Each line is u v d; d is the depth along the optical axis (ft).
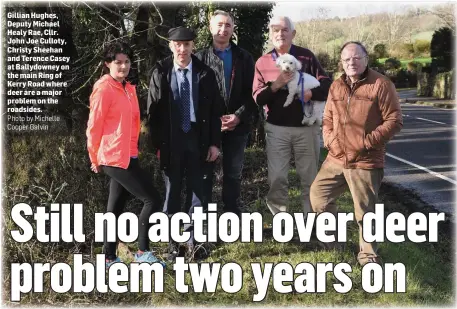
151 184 15.44
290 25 17.37
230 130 17.33
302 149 17.88
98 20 19.76
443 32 117.80
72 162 17.16
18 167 16.43
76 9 19.06
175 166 16.11
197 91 16.01
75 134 17.57
